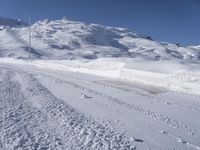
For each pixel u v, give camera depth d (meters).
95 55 182.12
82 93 15.75
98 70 33.25
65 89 17.14
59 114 10.15
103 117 10.16
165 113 11.59
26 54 145.12
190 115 11.49
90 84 20.81
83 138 7.61
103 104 12.73
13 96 13.41
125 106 12.55
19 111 10.30
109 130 8.55
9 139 7.22
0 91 14.66
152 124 9.59
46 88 17.16
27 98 13.15
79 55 173.62
